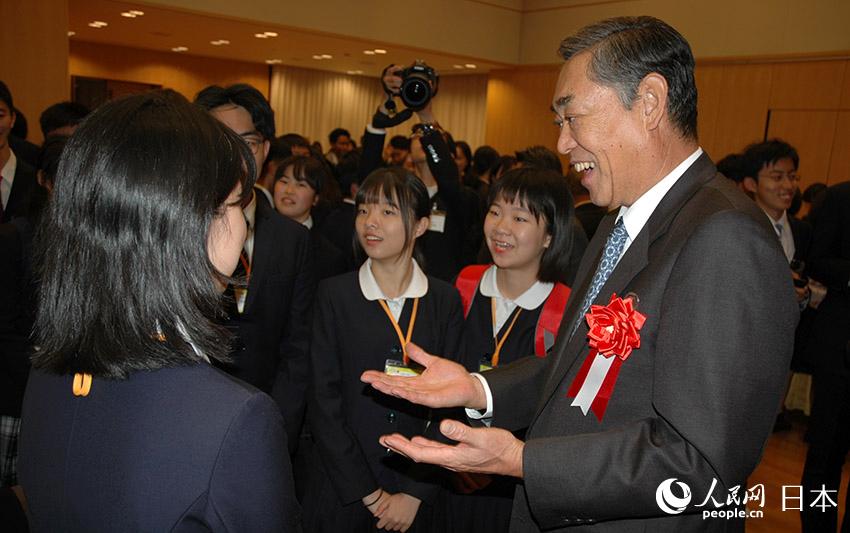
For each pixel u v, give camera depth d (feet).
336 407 5.96
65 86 19.93
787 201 10.47
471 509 6.21
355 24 28.19
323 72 44.88
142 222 2.34
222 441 2.31
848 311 8.14
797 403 14.11
